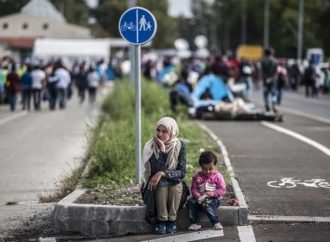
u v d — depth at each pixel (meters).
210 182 9.84
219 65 33.22
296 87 54.66
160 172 9.67
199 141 18.67
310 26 105.31
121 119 23.53
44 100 37.34
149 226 9.90
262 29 120.19
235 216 9.95
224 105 26.42
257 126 23.88
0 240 9.83
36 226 10.57
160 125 9.84
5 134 23.47
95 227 10.00
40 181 14.59
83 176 13.84
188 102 26.95
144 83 31.20
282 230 9.66
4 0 46.53
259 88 59.25
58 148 19.80
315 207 10.89
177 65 60.19
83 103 40.59
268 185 12.72
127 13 11.84
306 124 24.67
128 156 13.94
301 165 15.05
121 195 11.18
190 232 9.76
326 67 49.75
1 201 12.59
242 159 15.93
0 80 37.72
